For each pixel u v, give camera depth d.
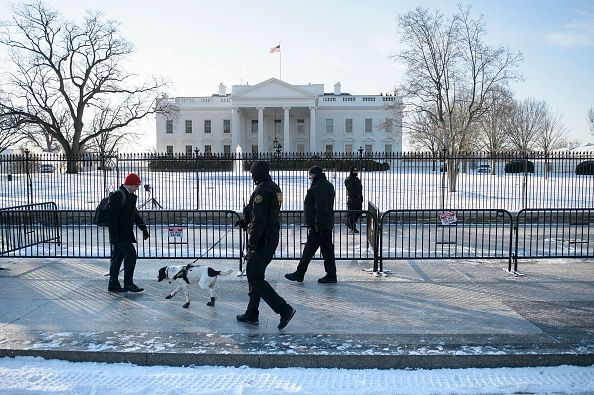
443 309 7.19
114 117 55.84
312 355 5.48
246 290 8.27
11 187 30.16
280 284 8.68
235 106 79.50
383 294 8.01
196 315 6.97
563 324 6.49
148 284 8.66
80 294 8.04
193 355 5.54
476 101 35.38
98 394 4.86
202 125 85.50
